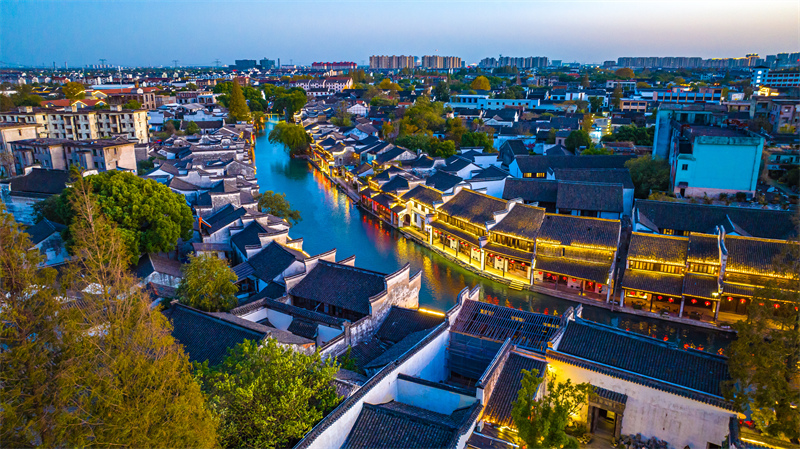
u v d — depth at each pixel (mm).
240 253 64750
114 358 23891
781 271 34094
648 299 62000
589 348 38375
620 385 34469
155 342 24938
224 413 26984
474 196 81312
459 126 148375
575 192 84000
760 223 66750
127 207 58031
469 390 32312
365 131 156750
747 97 177500
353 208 106562
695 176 83750
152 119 180750
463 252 79312
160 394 23016
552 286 67000
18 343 24141
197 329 41906
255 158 160625
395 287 49906
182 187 84250
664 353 36750
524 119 174750
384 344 45875
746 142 80125
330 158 137000
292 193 118062
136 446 21609
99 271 27891
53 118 136750
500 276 70500
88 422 22172
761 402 29141
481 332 41156
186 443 22406
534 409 26781
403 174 103688
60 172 84500
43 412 24031
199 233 71688
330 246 84062
